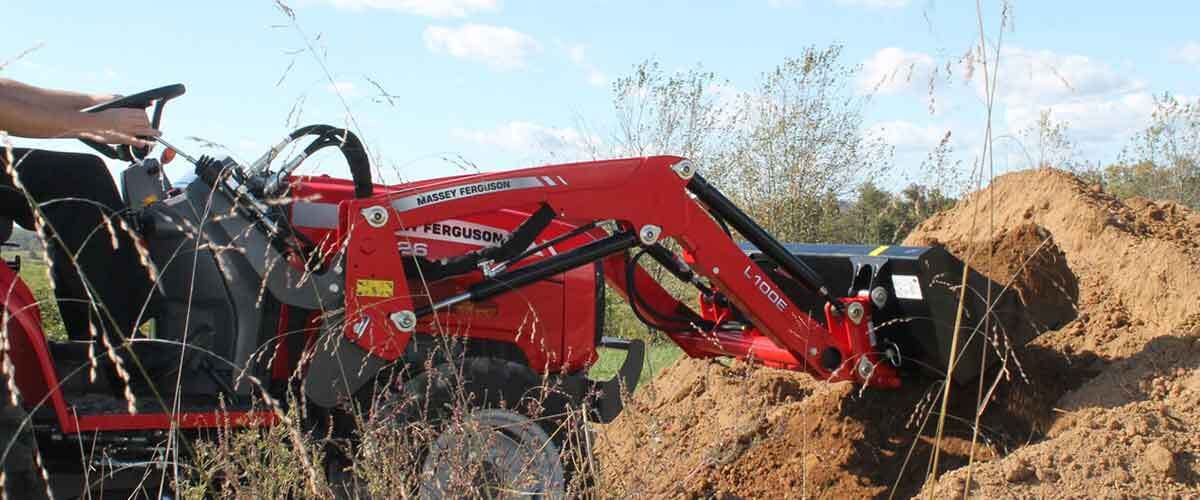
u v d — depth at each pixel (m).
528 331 4.39
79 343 3.85
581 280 4.50
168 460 3.52
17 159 3.60
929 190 4.48
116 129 3.36
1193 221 5.52
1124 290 5.00
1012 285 4.61
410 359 4.01
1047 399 4.53
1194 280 4.68
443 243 4.27
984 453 4.41
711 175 11.11
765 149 11.06
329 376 3.69
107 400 3.63
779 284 4.97
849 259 4.75
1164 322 4.66
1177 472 3.54
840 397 4.77
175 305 3.93
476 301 4.05
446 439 3.43
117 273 3.79
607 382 4.36
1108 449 3.69
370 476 2.99
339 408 3.79
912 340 4.62
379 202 3.74
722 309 5.11
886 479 4.43
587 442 3.56
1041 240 4.72
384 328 3.75
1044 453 3.73
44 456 3.40
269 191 3.82
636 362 4.48
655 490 3.57
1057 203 5.82
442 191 3.86
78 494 3.43
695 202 4.31
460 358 3.95
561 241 4.23
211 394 3.85
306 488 2.93
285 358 4.00
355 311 3.66
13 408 2.71
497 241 4.38
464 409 3.40
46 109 3.18
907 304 4.60
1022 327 4.59
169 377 3.85
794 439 4.63
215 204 3.76
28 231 3.76
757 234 4.48
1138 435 3.74
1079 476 3.58
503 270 4.11
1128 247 5.18
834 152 11.01
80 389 3.80
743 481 4.48
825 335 4.58
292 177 4.06
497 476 3.60
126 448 3.47
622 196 4.18
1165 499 3.44
